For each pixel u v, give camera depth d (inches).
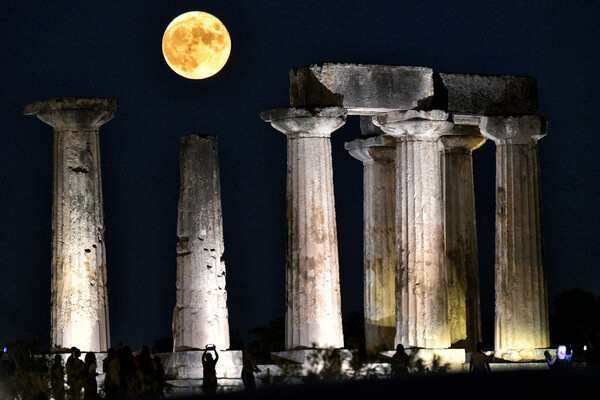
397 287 2146.9
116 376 1845.5
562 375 1537.9
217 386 1972.2
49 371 1898.4
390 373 1946.4
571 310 3390.7
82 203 2076.8
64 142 2086.6
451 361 2102.6
